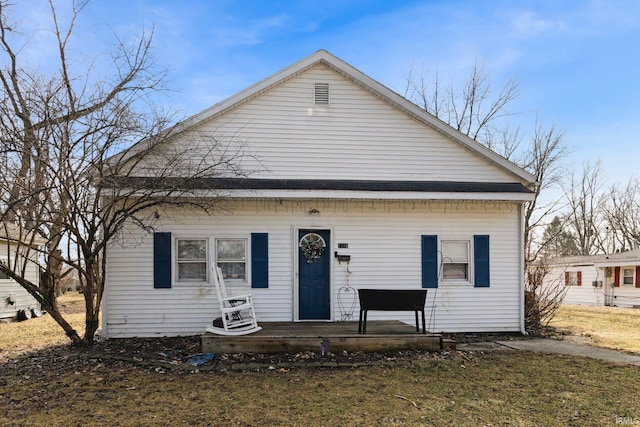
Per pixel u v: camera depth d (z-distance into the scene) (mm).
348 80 10289
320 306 9992
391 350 7977
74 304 19125
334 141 10180
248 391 5793
